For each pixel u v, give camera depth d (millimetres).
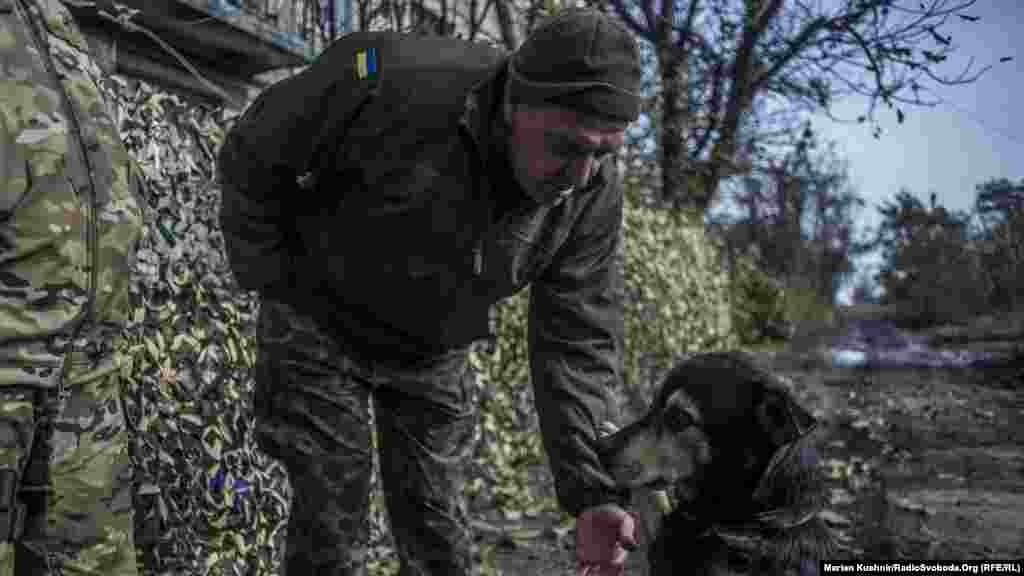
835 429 7934
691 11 7863
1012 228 14125
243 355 3240
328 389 2283
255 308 3377
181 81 4895
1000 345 14484
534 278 2289
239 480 3145
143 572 2715
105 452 1696
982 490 5734
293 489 2316
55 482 1594
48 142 1512
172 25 4531
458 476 2527
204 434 2967
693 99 8938
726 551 2857
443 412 2447
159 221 2918
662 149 9438
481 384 5074
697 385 2938
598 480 2271
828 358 14594
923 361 13586
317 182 2104
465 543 2553
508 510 5207
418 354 2369
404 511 2490
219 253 3227
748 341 18062
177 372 2918
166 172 2984
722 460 2883
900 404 9586
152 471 2756
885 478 5637
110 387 1713
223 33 4723
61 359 1537
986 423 8242
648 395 8273
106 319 1670
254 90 5672
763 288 18531
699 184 10562
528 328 2438
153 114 2951
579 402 2295
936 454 6809
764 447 2836
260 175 2090
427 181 2006
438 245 2092
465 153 1994
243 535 3168
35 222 1478
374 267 2158
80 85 1657
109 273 1645
